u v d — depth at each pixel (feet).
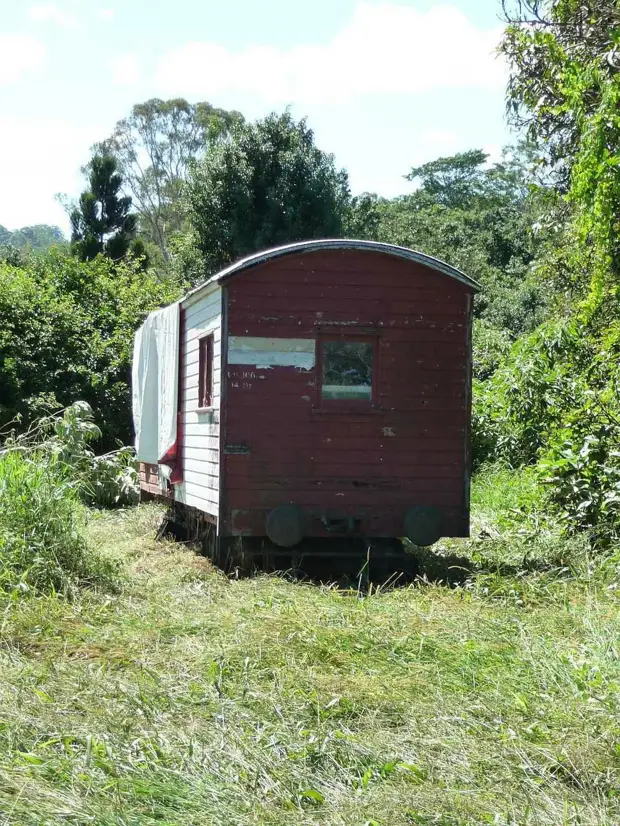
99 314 80.18
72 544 30.96
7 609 25.75
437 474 36.17
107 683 20.12
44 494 31.65
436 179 231.71
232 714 18.03
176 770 15.29
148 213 216.54
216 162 111.75
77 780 14.94
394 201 226.58
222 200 110.63
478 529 42.52
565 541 34.76
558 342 59.00
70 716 18.03
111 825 13.53
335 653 21.91
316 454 35.37
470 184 230.07
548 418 56.54
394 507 35.81
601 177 43.34
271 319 35.19
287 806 14.47
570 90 45.21
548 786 14.94
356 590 31.12
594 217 44.34
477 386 65.92
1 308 73.72
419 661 21.38
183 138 215.31
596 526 34.71
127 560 36.60
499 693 18.92
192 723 17.56
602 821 13.70
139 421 51.85
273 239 109.29
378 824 13.71
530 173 56.59
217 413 35.45
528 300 124.77
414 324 36.06
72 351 74.43
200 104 216.74
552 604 27.30
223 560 35.70
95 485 56.70
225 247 111.75
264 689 19.57
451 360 36.32
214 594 30.37
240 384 35.01
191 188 112.78
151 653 22.65
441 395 36.22
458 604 27.68
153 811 14.06
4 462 34.22
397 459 35.88
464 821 13.84
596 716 17.20
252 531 34.94
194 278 113.91
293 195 110.11
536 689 19.19
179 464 43.39
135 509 54.34
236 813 14.05
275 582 31.07
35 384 71.51
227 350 34.88
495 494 51.24
